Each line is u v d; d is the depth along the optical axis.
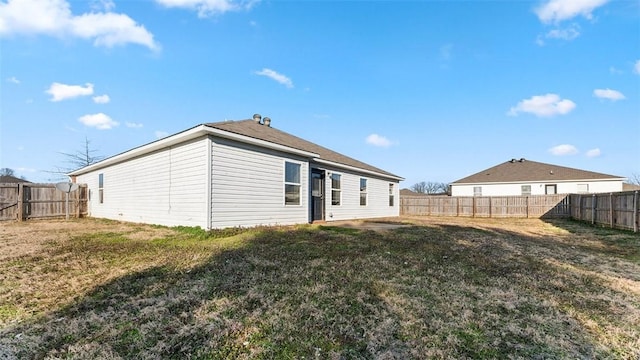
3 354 1.99
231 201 8.04
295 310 2.73
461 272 4.14
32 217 12.20
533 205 18.52
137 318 2.53
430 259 4.90
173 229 8.05
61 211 13.09
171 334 2.26
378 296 3.12
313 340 2.21
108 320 2.49
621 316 2.75
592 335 2.37
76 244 5.89
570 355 2.06
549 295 3.26
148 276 3.73
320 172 12.24
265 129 11.55
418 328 2.42
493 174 25.64
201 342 2.14
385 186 17.27
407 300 3.03
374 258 4.86
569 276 4.07
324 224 10.46
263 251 5.22
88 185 14.09
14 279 3.62
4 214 11.59
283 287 3.34
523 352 2.08
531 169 25.02
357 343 2.17
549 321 2.61
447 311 2.78
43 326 2.38
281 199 9.63
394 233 8.02
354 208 14.28
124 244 5.90
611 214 11.24
